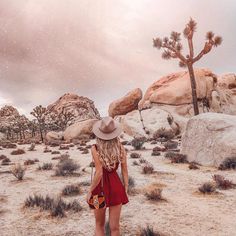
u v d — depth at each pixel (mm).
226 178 11188
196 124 16328
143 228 5594
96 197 3572
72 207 7230
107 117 3623
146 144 27562
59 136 47156
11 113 178375
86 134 43781
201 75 41656
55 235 5723
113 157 3600
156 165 15062
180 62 31594
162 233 5625
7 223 6500
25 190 9820
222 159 14039
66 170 12672
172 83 41625
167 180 10883
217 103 40719
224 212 6898
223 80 49156
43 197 8617
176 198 8234
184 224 6129
